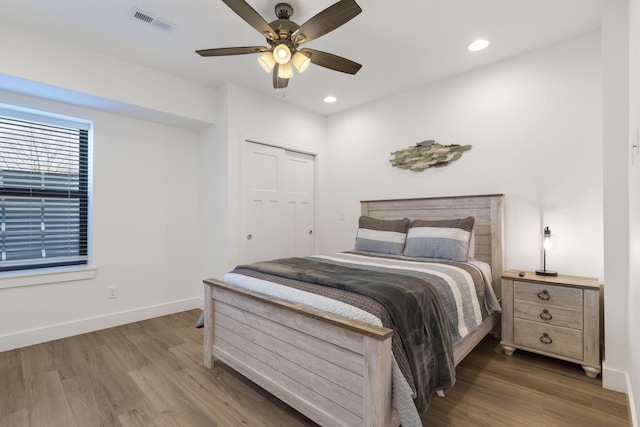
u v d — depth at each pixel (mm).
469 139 3061
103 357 2430
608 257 2004
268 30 1899
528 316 2367
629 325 1851
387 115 3709
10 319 2572
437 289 1878
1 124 2656
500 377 2135
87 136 3100
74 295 2896
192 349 2584
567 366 2289
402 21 2285
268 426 1650
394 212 3572
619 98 1949
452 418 1698
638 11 1370
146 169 3357
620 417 1703
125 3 2072
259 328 1873
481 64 2934
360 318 1431
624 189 1940
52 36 2449
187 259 3666
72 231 3010
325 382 1496
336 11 1684
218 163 3434
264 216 3643
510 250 2809
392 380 1314
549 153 2617
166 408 1796
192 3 2078
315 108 4078
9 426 1640
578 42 2484
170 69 3010
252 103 3506
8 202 2691
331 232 4309
